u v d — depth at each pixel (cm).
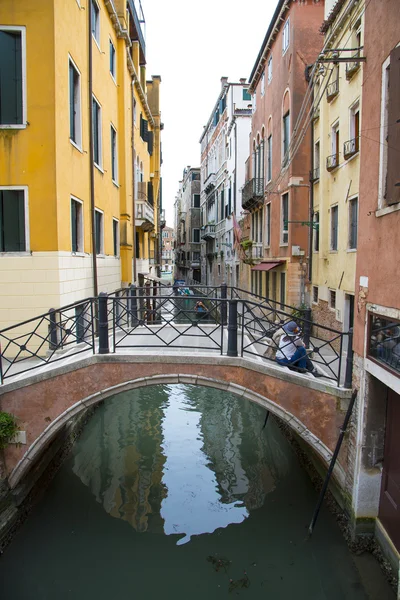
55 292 780
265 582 525
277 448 897
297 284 1415
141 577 536
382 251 482
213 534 614
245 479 770
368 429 536
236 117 2408
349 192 1042
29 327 782
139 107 1723
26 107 758
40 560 566
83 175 929
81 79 912
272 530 618
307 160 1377
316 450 593
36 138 761
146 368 609
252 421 1056
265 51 1680
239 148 2423
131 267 1434
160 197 2795
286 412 593
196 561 562
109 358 604
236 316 610
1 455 590
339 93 1111
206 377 608
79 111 909
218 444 917
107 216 1163
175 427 1013
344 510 586
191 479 769
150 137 2048
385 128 485
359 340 550
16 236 783
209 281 3566
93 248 984
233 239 2553
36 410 598
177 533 618
